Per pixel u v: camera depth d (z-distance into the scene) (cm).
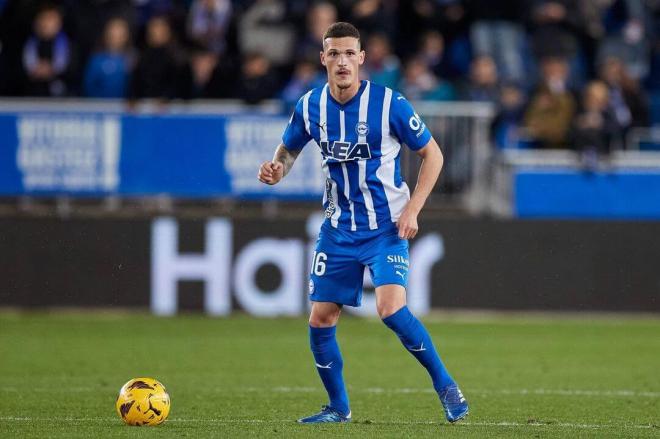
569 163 5675
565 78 6412
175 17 6412
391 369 4031
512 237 5644
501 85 6225
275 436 2489
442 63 6631
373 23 6500
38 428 2620
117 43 6000
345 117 2630
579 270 5669
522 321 5522
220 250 5559
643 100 6284
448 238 5625
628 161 5700
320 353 2727
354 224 2656
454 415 2636
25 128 5491
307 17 6519
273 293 5588
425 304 5628
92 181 5522
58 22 6044
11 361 4144
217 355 4366
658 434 2625
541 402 3250
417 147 2647
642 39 7269
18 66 6025
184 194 5541
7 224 5522
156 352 4428
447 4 6938
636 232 5678
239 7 6712
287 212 5606
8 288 5534
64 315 5497
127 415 2644
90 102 5775
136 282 5556
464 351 4534
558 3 7025
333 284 2675
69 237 5541
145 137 5519
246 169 5553
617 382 3728
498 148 6081
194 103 5900
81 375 3806
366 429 2617
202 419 2827
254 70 5928
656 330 5269
